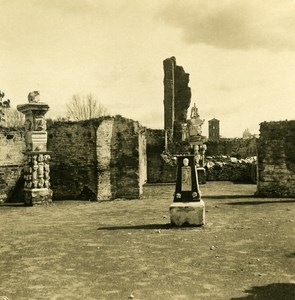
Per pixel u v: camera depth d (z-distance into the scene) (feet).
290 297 22.20
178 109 152.66
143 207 61.05
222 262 29.48
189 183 43.04
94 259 31.27
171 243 35.78
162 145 106.73
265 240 36.06
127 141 73.97
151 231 41.42
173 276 26.58
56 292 24.13
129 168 73.77
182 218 42.65
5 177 72.84
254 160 114.01
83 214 55.88
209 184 97.25
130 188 73.67
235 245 34.45
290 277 25.67
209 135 196.65
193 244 35.19
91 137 74.18
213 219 47.57
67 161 75.61
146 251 33.24
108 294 23.52
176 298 22.56
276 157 69.21
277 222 44.86
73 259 31.45
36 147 67.21
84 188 74.43
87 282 25.82
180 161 43.29
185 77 153.07
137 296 23.03
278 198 67.21
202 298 22.41
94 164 73.77
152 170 106.01
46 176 68.08
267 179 69.92
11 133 73.72
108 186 73.97
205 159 118.11
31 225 47.88
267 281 24.99
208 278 25.94
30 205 66.69
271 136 69.51
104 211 58.23
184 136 136.67
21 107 68.03
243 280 25.34
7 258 32.37
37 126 67.41
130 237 38.83
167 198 72.23
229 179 106.42
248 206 58.34
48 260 31.40
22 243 37.70
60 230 43.91
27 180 68.03
